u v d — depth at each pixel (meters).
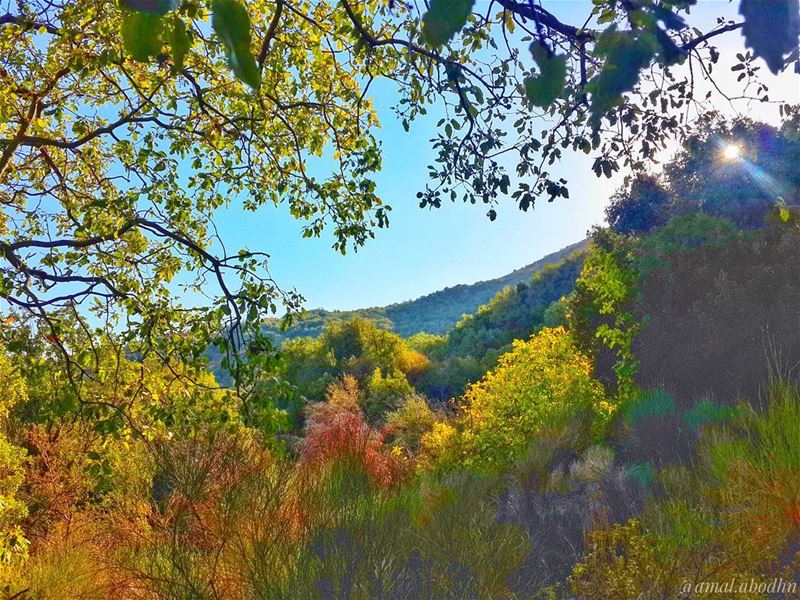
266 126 5.60
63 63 5.09
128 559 4.46
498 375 10.39
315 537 4.03
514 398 9.80
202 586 3.78
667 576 3.18
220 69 5.22
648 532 3.69
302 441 6.48
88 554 5.16
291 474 4.75
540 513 5.32
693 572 3.17
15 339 4.54
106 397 4.90
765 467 3.90
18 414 10.59
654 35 0.64
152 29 0.51
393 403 23.45
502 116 2.77
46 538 6.84
